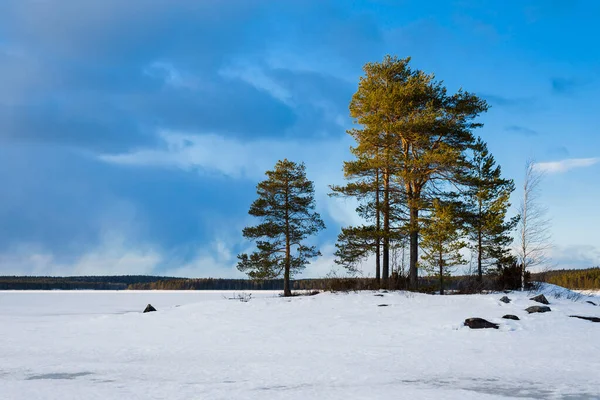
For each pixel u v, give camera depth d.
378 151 36.75
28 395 11.52
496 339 20.70
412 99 35.56
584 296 34.81
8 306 51.16
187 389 12.13
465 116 36.03
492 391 11.91
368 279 37.75
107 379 13.66
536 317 24.39
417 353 18.09
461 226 36.19
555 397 11.30
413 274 35.38
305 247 42.59
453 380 13.34
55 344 21.69
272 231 41.97
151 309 34.28
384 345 20.16
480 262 38.44
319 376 13.95
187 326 27.09
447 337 21.50
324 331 24.03
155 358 17.75
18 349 20.23
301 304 31.48
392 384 12.81
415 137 35.28
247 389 12.13
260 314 29.28
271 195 43.31
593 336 20.94
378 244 36.47
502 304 27.47
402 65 37.69
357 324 25.12
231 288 129.62
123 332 25.81
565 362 16.06
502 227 37.25
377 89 36.88
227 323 27.25
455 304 28.33
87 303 56.94
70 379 13.70
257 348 20.02
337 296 33.12
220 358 17.59
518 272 36.16
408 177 34.34
